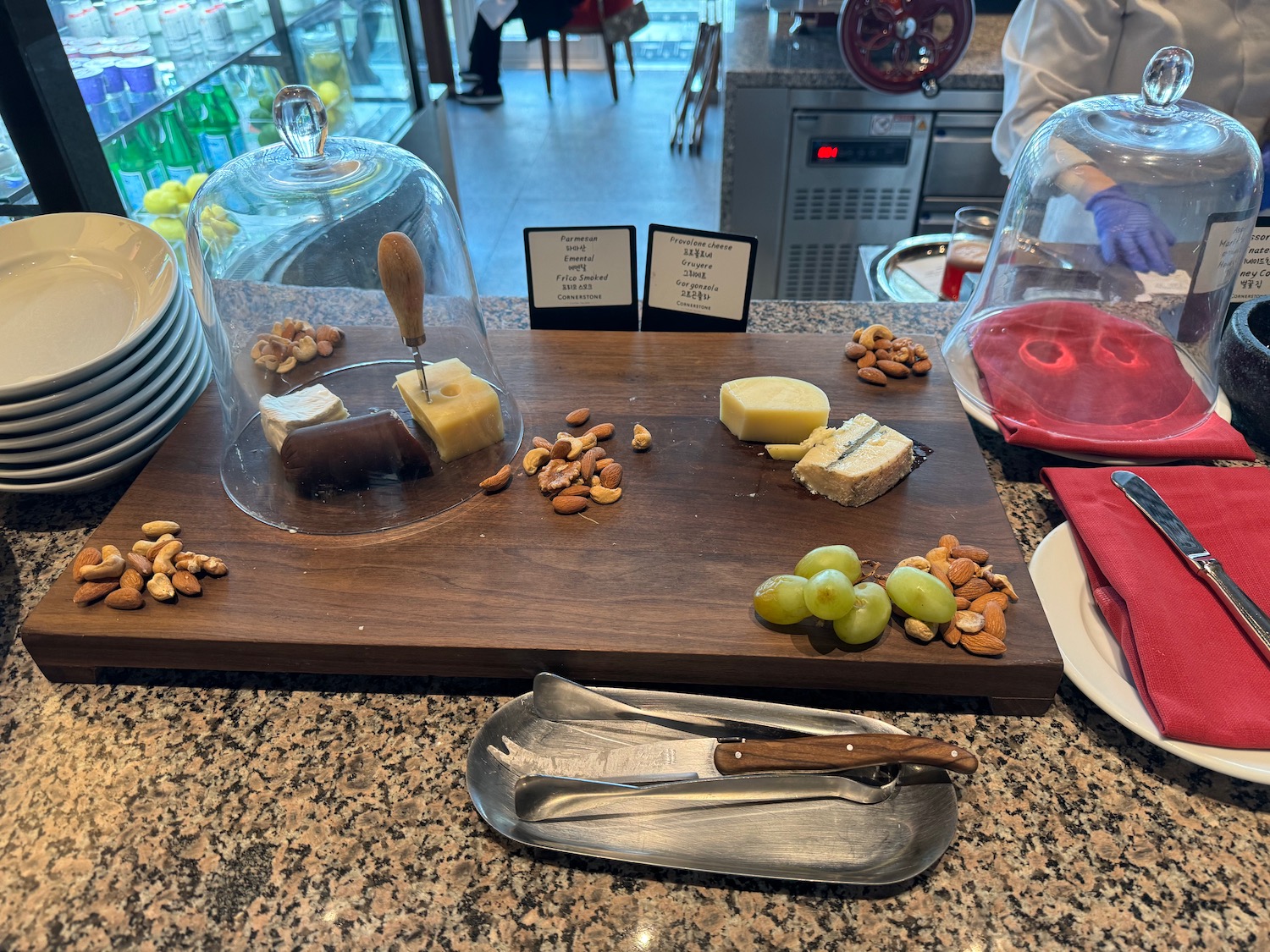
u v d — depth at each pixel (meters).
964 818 0.58
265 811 0.60
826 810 0.57
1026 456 0.90
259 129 1.75
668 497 0.78
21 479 0.80
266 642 0.65
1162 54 0.92
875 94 1.92
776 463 0.83
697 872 0.56
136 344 0.81
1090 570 0.70
